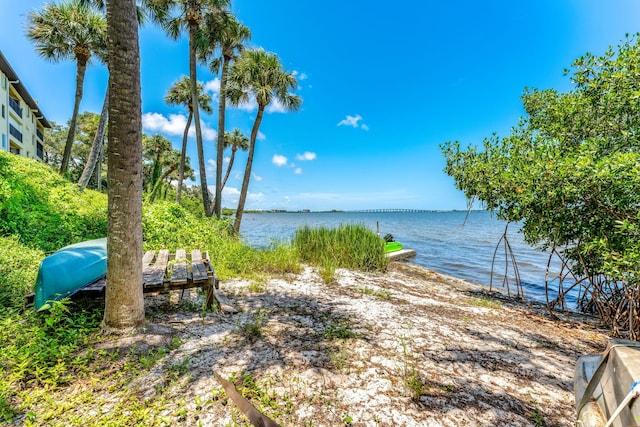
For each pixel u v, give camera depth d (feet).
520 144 21.76
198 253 19.65
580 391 7.38
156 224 28.40
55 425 6.59
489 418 7.90
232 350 10.59
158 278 13.26
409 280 29.86
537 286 33.01
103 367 8.93
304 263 31.81
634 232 14.26
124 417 6.91
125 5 9.52
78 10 53.11
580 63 19.22
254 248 32.04
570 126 20.67
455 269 41.52
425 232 104.99
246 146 108.78
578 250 19.26
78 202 33.96
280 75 48.49
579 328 18.78
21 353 8.61
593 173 15.07
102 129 52.31
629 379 5.67
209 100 87.86
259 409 7.63
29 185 26.68
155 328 11.59
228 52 58.18
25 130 86.99
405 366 9.97
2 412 6.78
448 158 25.31
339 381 9.15
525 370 11.05
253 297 17.42
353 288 22.25
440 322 15.74
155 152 119.85
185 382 8.48
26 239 20.13
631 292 16.84
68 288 11.56
